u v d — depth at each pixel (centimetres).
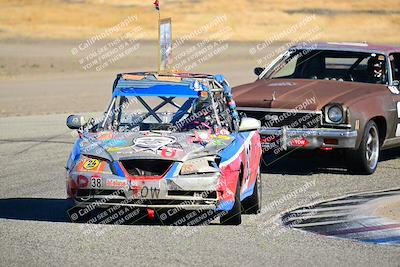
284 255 2086
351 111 3450
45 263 1972
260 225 2464
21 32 17638
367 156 3553
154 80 2706
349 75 3841
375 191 3145
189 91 2641
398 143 3844
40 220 2500
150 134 2519
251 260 2031
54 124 5494
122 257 2042
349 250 2147
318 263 2009
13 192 3064
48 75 10375
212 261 2016
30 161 3884
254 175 2662
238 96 3625
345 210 2714
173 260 2019
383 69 3816
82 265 1958
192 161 2345
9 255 2048
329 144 3456
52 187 3184
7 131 5075
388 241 2253
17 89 8612
